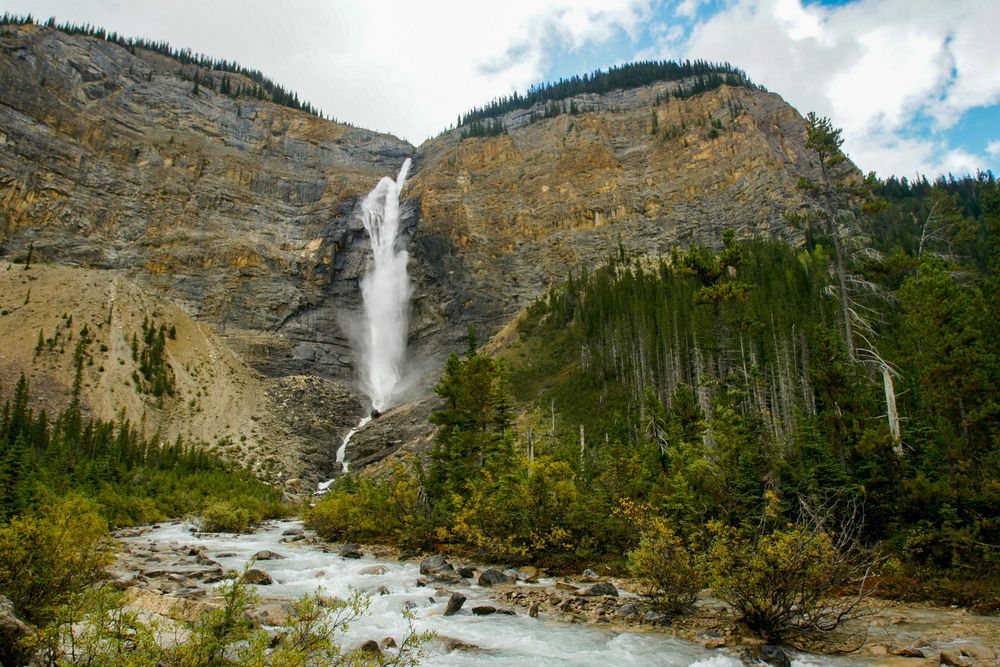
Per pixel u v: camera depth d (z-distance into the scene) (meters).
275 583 20.92
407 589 19.94
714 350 37.34
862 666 11.59
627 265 118.25
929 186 137.62
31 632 8.56
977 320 32.41
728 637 13.80
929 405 26.77
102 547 14.97
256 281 143.88
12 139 132.12
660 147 170.50
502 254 156.00
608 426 65.88
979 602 16.45
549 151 179.75
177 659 7.20
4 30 146.50
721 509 21.70
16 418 71.69
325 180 183.00
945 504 20.30
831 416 26.23
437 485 35.16
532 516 26.03
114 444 75.12
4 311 103.81
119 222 140.12
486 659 12.45
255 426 107.88
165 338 117.88
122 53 177.00
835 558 14.14
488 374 41.16
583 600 17.61
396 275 157.12
